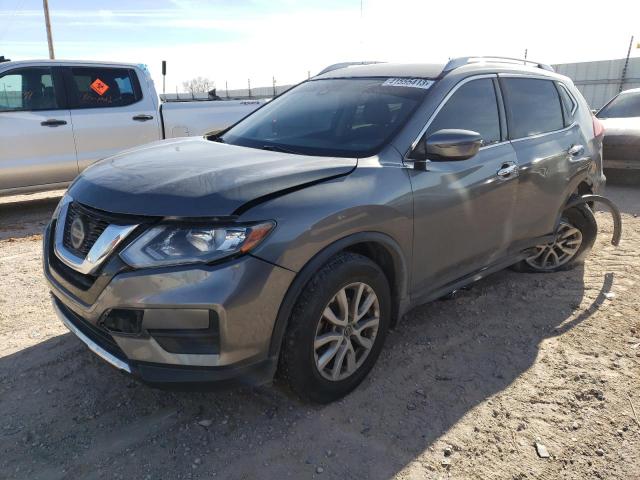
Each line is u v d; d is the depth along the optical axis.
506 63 4.07
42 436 2.55
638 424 2.70
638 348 3.43
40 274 4.70
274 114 3.83
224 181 2.47
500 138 3.70
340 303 2.68
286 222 2.37
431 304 4.07
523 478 2.36
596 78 25.09
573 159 4.32
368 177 2.77
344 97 3.60
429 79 3.45
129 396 2.87
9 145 6.71
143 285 2.24
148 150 3.28
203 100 8.78
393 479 2.34
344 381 2.83
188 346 2.28
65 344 3.39
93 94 7.36
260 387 2.96
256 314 2.33
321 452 2.49
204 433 2.60
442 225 3.17
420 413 2.78
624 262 5.00
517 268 4.77
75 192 2.77
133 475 2.33
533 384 3.05
